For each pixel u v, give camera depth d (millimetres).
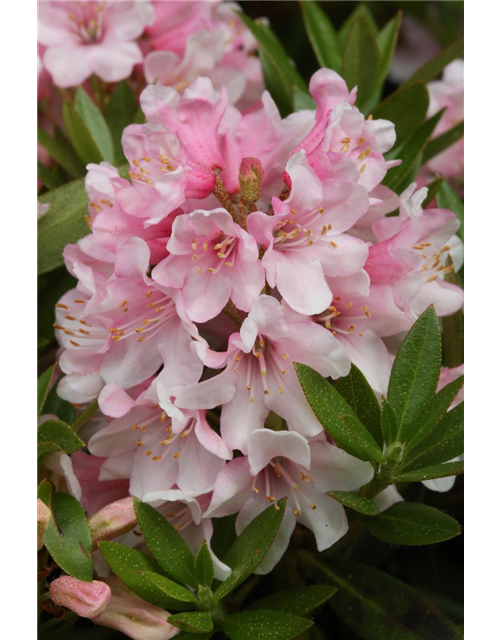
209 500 408
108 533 398
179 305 396
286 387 401
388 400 407
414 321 420
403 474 404
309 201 402
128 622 393
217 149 425
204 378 421
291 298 396
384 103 496
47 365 474
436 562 473
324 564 441
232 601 427
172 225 396
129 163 442
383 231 426
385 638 418
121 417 411
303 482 410
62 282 479
